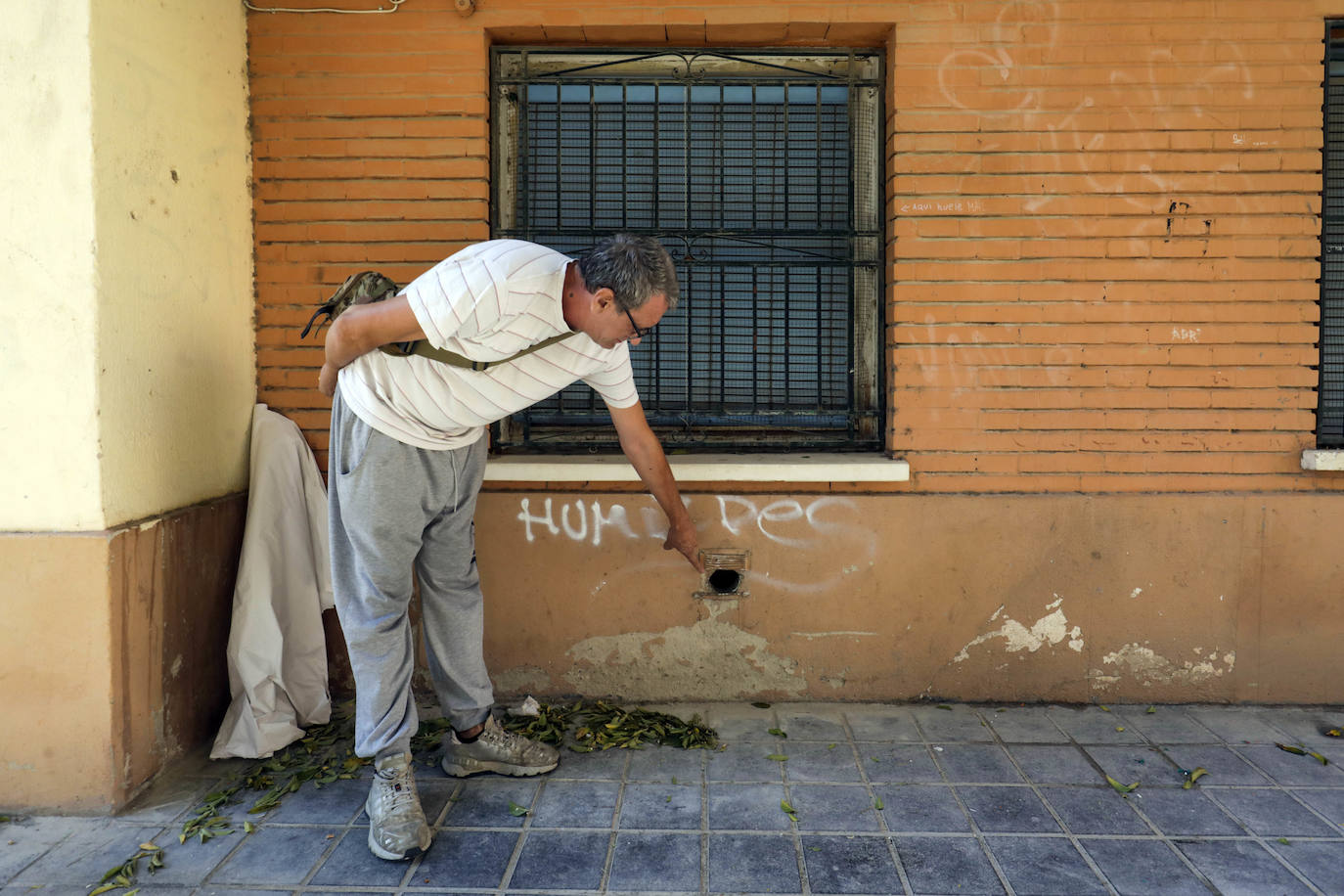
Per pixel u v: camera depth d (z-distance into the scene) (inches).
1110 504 139.8
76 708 109.0
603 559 142.7
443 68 139.0
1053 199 137.3
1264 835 105.2
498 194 146.9
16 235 105.2
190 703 125.9
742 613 143.0
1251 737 131.2
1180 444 139.6
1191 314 137.9
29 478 107.5
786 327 151.1
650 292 92.4
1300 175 136.3
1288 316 137.6
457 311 92.0
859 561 141.7
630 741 129.1
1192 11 135.2
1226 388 138.9
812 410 150.5
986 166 137.1
